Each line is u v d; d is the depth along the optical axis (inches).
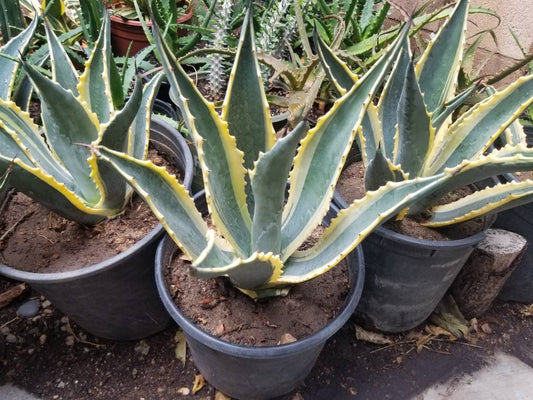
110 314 43.8
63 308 42.7
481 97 56.5
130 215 43.5
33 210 44.0
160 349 49.4
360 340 52.3
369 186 42.6
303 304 37.0
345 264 39.9
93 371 47.4
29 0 70.4
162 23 64.9
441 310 54.7
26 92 48.7
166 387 46.6
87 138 40.6
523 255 53.0
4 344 48.8
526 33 69.7
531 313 57.5
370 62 59.5
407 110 39.4
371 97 31.3
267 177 28.2
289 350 31.8
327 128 34.3
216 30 65.6
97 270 36.4
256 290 36.0
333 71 46.2
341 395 47.6
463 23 45.0
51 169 44.1
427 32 82.9
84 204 39.1
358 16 73.9
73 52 62.3
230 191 36.2
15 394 45.5
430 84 47.6
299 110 51.8
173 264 38.9
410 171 44.8
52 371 47.2
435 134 46.9
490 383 49.7
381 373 49.7
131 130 44.3
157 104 60.9
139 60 59.8
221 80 66.1
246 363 34.3
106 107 44.3
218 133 33.6
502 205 39.1
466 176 37.4
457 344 53.1
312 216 35.9
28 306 51.8
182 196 34.1
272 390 40.3
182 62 65.9
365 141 46.5
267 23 65.5
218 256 28.7
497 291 52.6
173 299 36.5
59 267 38.5
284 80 62.9
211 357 36.2
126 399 45.7
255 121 36.6
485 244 49.3
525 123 58.1
